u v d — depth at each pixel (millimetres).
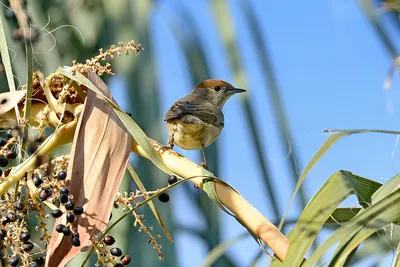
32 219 7664
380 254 5637
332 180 5125
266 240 5363
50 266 5531
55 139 6043
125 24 8703
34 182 5578
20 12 5891
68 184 5828
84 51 9117
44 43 8758
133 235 9344
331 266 4648
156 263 9188
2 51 5828
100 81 6289
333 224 5996
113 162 5980
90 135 6008
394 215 4684
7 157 5664
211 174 5855
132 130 5922
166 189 5355
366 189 5121
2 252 5344
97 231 5656
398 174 5172
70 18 9109
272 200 7570
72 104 6508
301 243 4949
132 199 5918
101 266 9586
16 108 5754
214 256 5602
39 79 6473
